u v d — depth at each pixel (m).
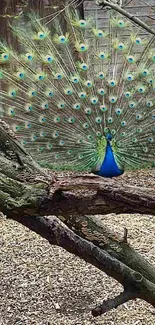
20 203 1.41
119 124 6.44
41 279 4.13
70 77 6.45
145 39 6.49
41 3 6.74
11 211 1.45
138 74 6.49
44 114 6.48
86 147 6.43
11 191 1.43
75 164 6.45
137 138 6.49
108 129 6.41
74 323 3.52
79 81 6.45
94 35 6.41
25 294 3.92
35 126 6.50
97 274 4.20
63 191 1.35
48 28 6.70
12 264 4.39
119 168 6.28
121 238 1.68
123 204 1.28
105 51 6.50
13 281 4.11
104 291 3.93
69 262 4.41
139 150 6.52
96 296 3.86
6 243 4.80
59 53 6.43
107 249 1.65
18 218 1.56
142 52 6.50
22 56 6.34
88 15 6.84
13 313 3.66
